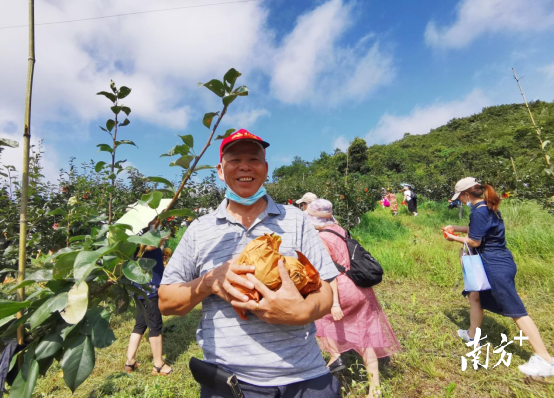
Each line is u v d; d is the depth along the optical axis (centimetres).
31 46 112
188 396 262
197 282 131
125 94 191
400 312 422
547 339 333
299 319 114
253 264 115
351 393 273
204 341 140
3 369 101
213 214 160
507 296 294
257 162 147
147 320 115
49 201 452
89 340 98
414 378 288
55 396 271
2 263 288
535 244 576
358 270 267
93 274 109
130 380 288
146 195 109
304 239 153
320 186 1142
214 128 119
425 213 1340
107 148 191
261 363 129
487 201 310
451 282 515
